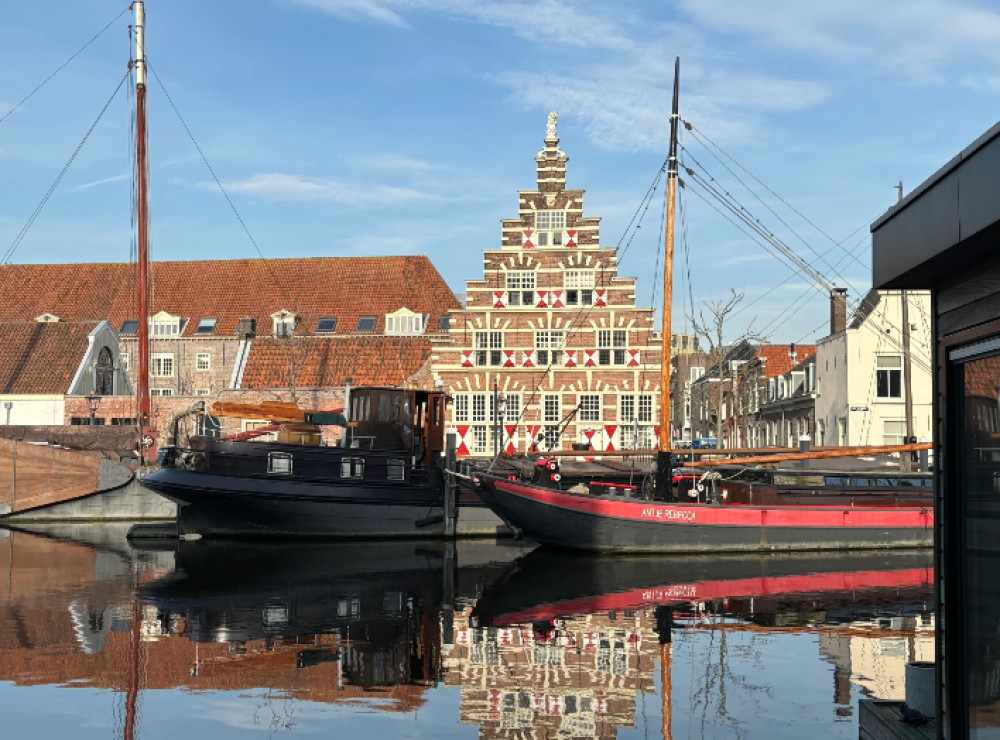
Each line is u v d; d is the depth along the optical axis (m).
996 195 6.01
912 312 47.53
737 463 31.91
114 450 42.84
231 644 16.89
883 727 9.71
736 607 20.80
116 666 15.21
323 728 12.17
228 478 33.53
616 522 30.72
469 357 47.28
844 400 48.25
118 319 67.31
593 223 47.41
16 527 38.53
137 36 42.78
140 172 42.81
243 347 61.88
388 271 67.06
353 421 36.34
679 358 88.06
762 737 11.84
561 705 13.24
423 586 23.89
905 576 25.97
